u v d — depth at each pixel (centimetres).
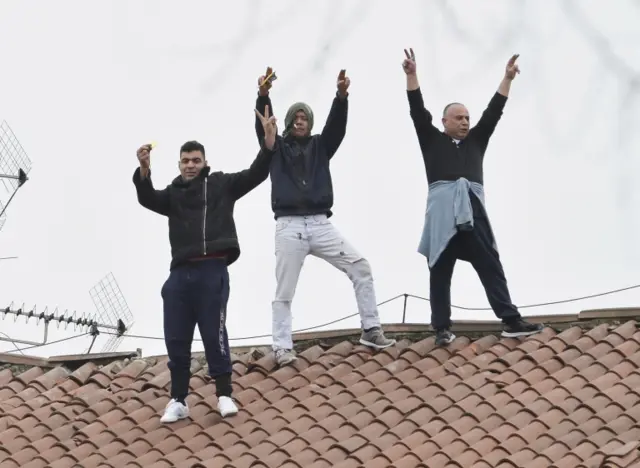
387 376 4884
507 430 4444
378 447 4456
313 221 5072
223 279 4797
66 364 5353
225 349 4788
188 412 4816
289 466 4403
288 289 5075
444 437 4450
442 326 5028
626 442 4266
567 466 4206
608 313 4997
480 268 5016
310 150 5106
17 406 5041
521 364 4806
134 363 5250
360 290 5081
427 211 5031
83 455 4675
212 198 4797
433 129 5044
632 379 4616
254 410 4791
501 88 5041
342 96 5062
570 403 4534
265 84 5041
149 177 4759
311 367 4997
